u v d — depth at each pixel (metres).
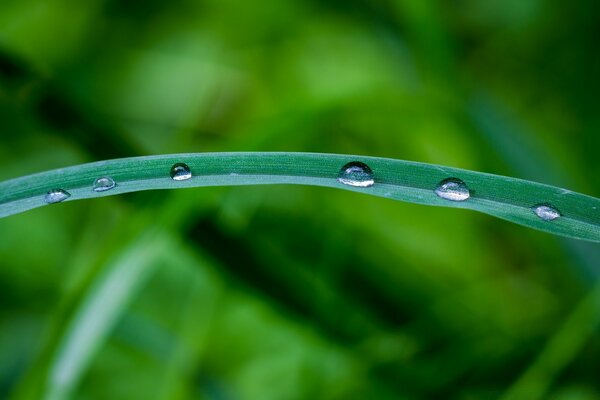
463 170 0.29
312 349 0.35
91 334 0.32
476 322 0.35
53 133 0.33
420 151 0.38
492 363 0.34
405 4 0.35
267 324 0.36
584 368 0.34
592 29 0.39
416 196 0.29
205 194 0.33
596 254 0.34
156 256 0.32
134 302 0.36
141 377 0.36
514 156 0.35
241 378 0.35
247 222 0.35
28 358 0.36
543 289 0.36
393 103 0.35
